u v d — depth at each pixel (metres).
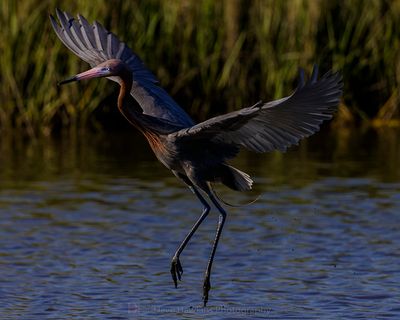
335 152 18.55
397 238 12.11
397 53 21.58
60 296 9.87
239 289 10.12
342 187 15.22
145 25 20.45
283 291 10.04
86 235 12.30
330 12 21.11
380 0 21.36
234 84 20.92
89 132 20.86
